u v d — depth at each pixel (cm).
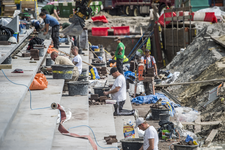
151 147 699
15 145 433
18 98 561
